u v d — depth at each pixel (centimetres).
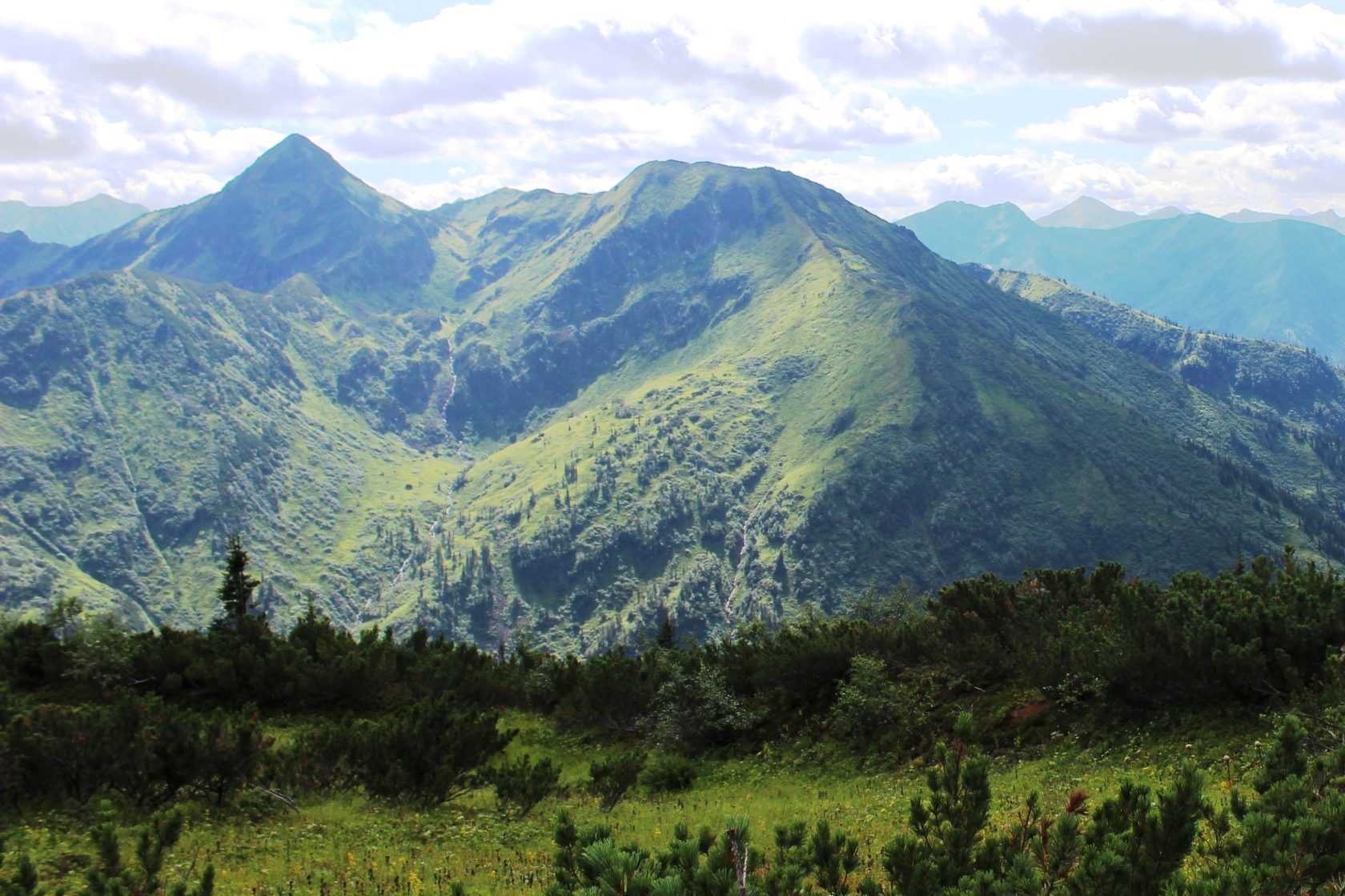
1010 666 2664
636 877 716
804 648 3058
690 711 2984
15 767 1855
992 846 879
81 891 1297
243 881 1459
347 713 3106
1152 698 2186
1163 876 799
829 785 2412
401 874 1502
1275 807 885
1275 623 2070
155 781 1944
